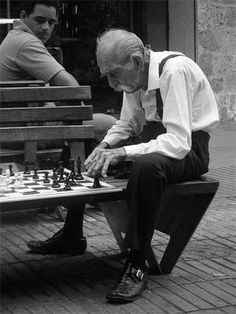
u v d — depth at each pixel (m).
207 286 3.74
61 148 5.41
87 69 11.77
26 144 4.88
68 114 4.43
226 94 13.05
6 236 4.85
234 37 13.01
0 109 4.30
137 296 3.52
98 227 5.12
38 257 4.34
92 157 3.61
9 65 5.26
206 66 12.70
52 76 5.14
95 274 3.98
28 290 3.70
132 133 4.10
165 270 3.93
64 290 3.69
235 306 3.43
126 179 3.88
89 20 11.69
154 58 3.63
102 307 3.42
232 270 4.05
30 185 3.70
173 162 3.51
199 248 4.54
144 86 3.68
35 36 5.37
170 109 3.52
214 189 3.64
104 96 11.94
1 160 5.04
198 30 12.48
